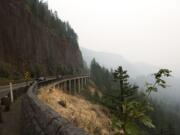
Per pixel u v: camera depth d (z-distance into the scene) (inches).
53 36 4480.8
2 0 2913.4
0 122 376.5
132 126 132.5
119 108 142.2
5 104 503.8
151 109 135.4
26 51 3026.6
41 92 662.5
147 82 136.9
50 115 157.5
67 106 636.1
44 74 3097.9
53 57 3986.2
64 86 2261.3
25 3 4008.4
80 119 473.4
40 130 175.8
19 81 1801.2
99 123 535.2
